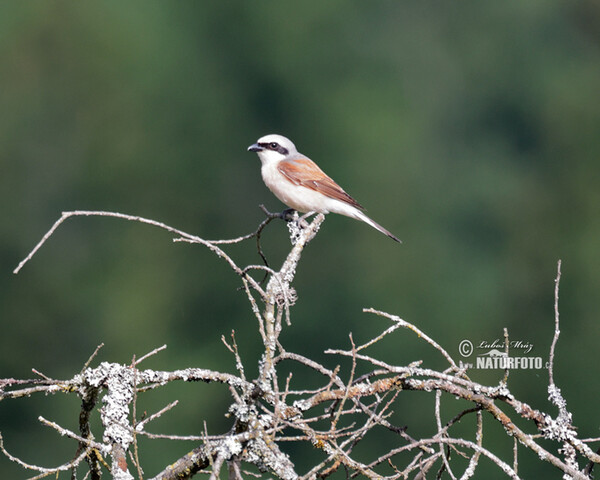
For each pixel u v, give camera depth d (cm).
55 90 2148
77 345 1856
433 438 385
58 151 2108
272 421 377
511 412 1095
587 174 2127
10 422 1548
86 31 2180
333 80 2264
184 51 2219
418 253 2002
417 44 2311
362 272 1945
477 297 1916
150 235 2025
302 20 2267
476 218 2089
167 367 1830
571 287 1895
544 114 2238
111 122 2123
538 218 2070
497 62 2316
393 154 2147
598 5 2328
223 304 1931
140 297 1900
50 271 1936
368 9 2328
